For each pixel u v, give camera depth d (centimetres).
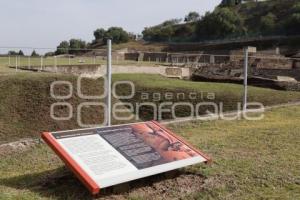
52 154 627
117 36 8394
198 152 491
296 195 426
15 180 487
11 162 596
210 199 417
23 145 697
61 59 2978
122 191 427
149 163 433
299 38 5947
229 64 3422
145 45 7938
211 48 6756
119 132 462
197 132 757
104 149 429
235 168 505
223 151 593
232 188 445
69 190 433
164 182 455
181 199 417
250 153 584
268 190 441
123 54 5591
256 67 3170
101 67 2209
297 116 923
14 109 1178
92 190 378
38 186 452
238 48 6362
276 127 772
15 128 1098
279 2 7856
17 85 1283
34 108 1196
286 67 3203
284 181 466
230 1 8944
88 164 402
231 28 7562
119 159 423
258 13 7938
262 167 511
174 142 483
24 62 2320
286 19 7044
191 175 479
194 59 4856
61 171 499
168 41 8312
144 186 444
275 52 4931
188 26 8462
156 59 5109
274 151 596
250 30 7481
